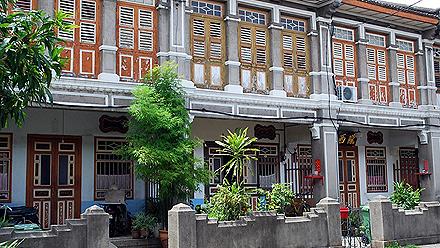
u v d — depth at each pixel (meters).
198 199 15.14
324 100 16.19
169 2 13.81
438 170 18.75
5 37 6.88
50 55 7.49
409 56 18.98
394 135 19.94
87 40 12.83
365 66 17.59
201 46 14.48
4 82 7.48
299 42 16.28
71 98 12.23
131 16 13.45
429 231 12.89
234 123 16.55
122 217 13.20
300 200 13.84
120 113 14.24
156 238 12.55
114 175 14.43
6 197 13.05
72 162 13.94
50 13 12.27
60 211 13.62
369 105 17.27
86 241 8.67
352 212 15.12
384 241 11.89
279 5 15.80
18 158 13.27
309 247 11.12
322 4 16.33
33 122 13.54
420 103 18.97
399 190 14.27
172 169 11.85
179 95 12.62
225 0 14.88
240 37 15.15
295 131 17.28
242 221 10.31
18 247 8.10
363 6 16.84
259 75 15.37
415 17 18.09
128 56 13.30
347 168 18.86
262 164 16.89
